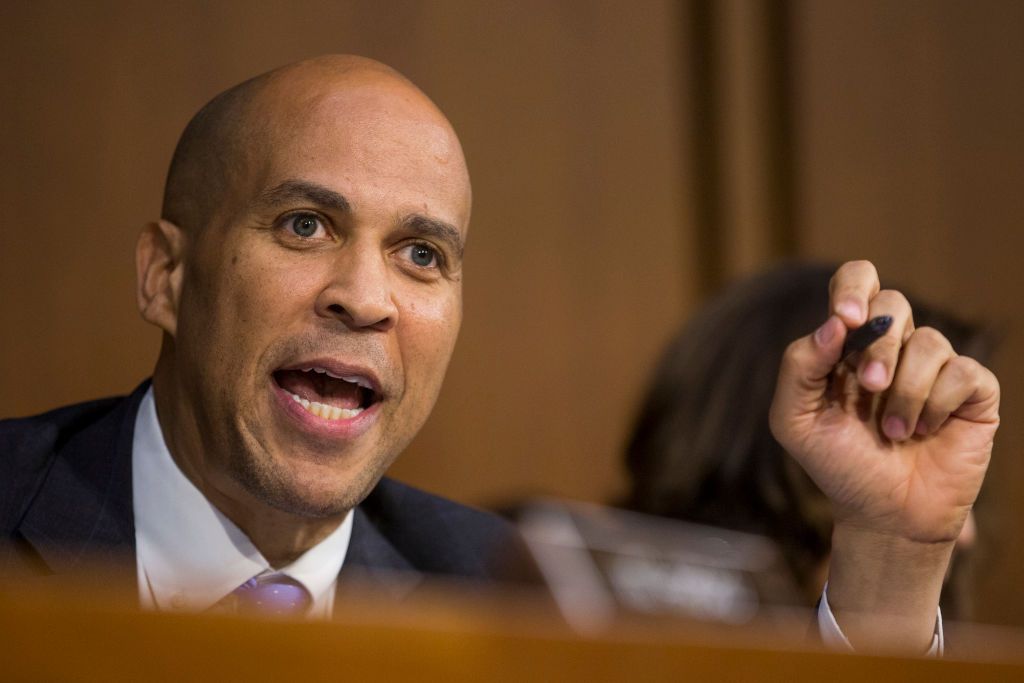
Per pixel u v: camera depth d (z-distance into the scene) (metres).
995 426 2.40
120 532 2.33
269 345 2.21
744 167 5.01
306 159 2.23
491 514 2.76
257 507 2.30
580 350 4.80
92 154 4.19
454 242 2.32
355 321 2.19
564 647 1.12
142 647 1.01
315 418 2.23
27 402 4.08
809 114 5.12
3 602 1.00
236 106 2.36
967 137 5.32
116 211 4.20
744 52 5.06
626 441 3.10
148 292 2.43
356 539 2.57
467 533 2.70
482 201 4.69
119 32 4.24
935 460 2.37
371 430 2.27
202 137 2.39
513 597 2.16
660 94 4.98
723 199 4.99
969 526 3.02
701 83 5.05
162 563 2.33
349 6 4.53
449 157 2.33
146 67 4.26
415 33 4.63
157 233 2.44
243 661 1.03
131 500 2.36
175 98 4.29
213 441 2.26
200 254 2.30
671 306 4.93
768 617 2.19
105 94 4.21
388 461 2.31
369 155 2.24
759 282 3.12
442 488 4.58
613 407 4.81
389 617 1.08
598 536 2.16
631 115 4.94
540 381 4.73
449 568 2.63
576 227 4.83
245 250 2.23
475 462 4.62
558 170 4.82
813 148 5.12
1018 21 5.36
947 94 5.30
